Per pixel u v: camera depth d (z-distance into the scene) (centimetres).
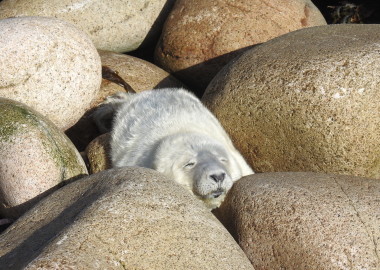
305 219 1700
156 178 1712
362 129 2058
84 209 1608
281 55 2255
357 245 1633
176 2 2981
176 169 2053
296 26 2828
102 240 1489
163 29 2941
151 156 2161
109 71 2722
